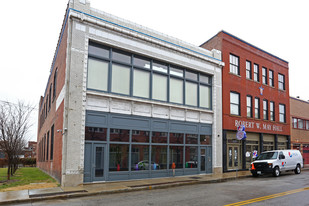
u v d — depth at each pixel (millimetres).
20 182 14578
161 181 15086
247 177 18781
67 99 13453
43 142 28250
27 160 42875
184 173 18062
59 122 15234
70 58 13758
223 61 22078
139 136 16109
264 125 25578
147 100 16484
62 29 16516
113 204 9531
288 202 9570
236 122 22406
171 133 17797
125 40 15891
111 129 14961
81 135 13570
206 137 20062
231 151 21953
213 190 12641
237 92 23078
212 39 23422
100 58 14969
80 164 13352
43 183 14055
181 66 18984
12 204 9734
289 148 28828
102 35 14945
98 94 14406
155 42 17125
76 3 14188
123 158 15266
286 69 30078
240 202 9641
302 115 32094
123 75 15930
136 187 12914
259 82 25750
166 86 18078
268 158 19484
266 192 11828
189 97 19469
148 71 17219
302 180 16250
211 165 19953
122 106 15477
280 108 28688
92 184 13633
